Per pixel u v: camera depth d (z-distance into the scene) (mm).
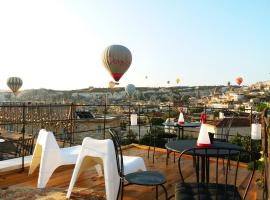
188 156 5637
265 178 2453
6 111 12117
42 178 3590
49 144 3658
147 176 2639
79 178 4086
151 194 3463
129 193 3486
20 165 4426
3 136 10867
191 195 2102
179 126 5379
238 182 3920
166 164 4973
